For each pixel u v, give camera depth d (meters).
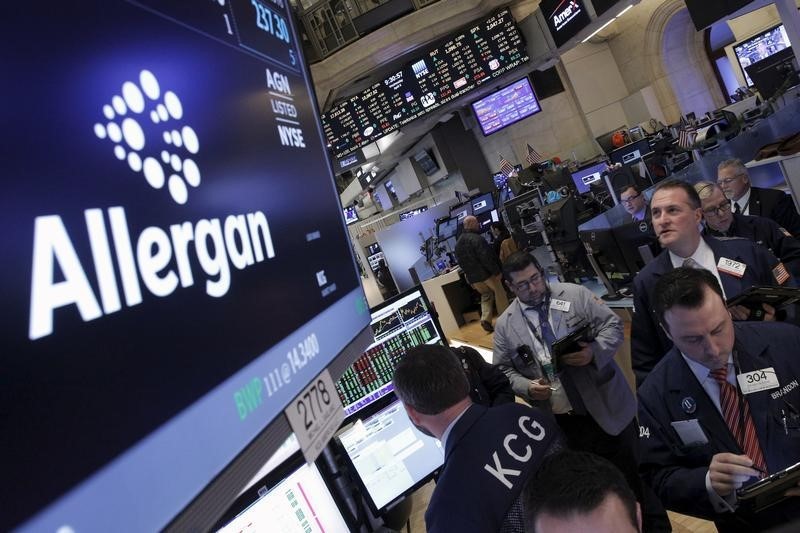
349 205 21.14
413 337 2.04
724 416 1.33
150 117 0.61
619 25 12.40
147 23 0.65
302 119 1.08
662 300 1.30
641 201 3.75
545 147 12.81
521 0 9.21
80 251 0.47
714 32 12.16
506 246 6.06
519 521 1.11
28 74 0.47
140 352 0.50
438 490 1.19
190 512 0.52
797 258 2.29
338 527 1.40
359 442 1.77
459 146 13.52
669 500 1.38
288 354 0.76
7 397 0.37
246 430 0.63
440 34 9.24
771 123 4.30
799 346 1.30
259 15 1.00
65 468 0.40
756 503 1.03
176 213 0.61
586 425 2.28
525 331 2.39
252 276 0.73
